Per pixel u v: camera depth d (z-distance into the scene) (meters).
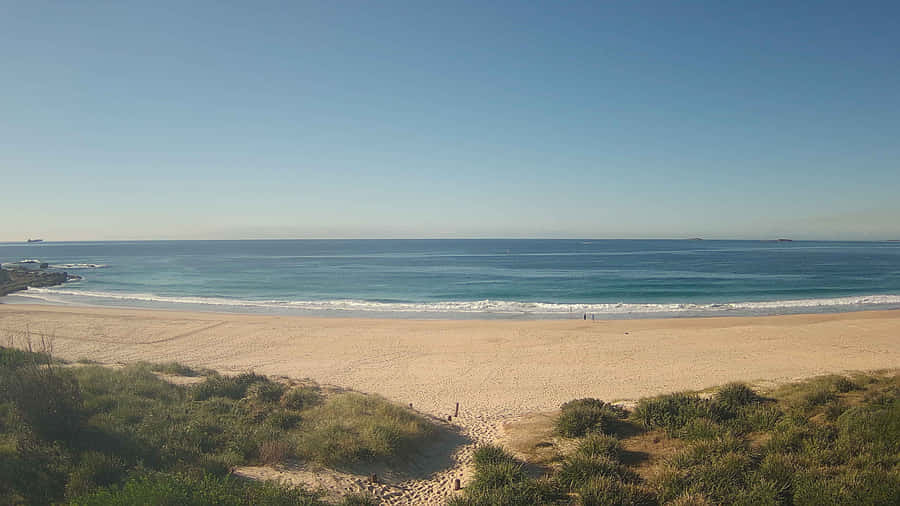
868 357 22.14
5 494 6.38
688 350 24.34
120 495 6.30
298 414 12.16
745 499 7.07
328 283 67.06
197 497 6.46
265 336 29.00
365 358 23.55
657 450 9.67
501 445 11.02
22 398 8.56
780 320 33.94
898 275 74.12
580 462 8.64
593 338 27.67
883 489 6.79
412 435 10.99
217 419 10.98
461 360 22.95
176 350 25.44
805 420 10.09
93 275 82.62
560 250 195.12
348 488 8.34
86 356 23.81
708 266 96.81
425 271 88.38
